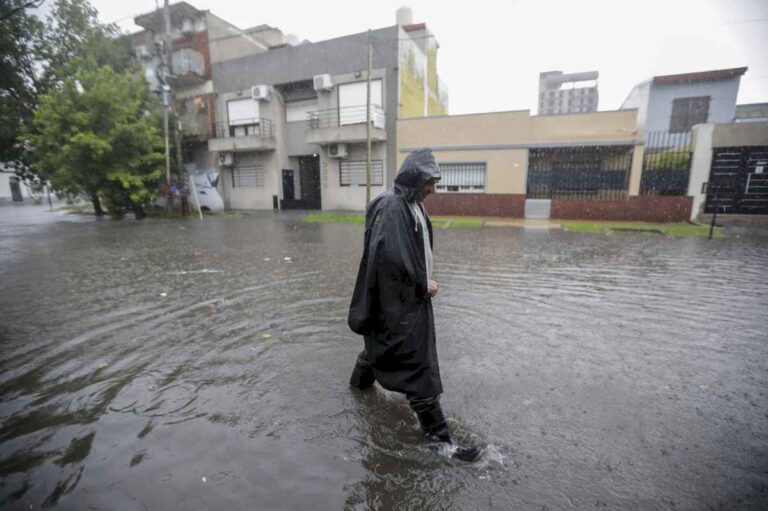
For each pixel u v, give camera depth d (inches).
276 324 170.6
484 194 642.2
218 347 146.9
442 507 73.1
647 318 176.7
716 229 482.3
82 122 635.5
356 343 149.3
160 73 687.1
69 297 214.2
